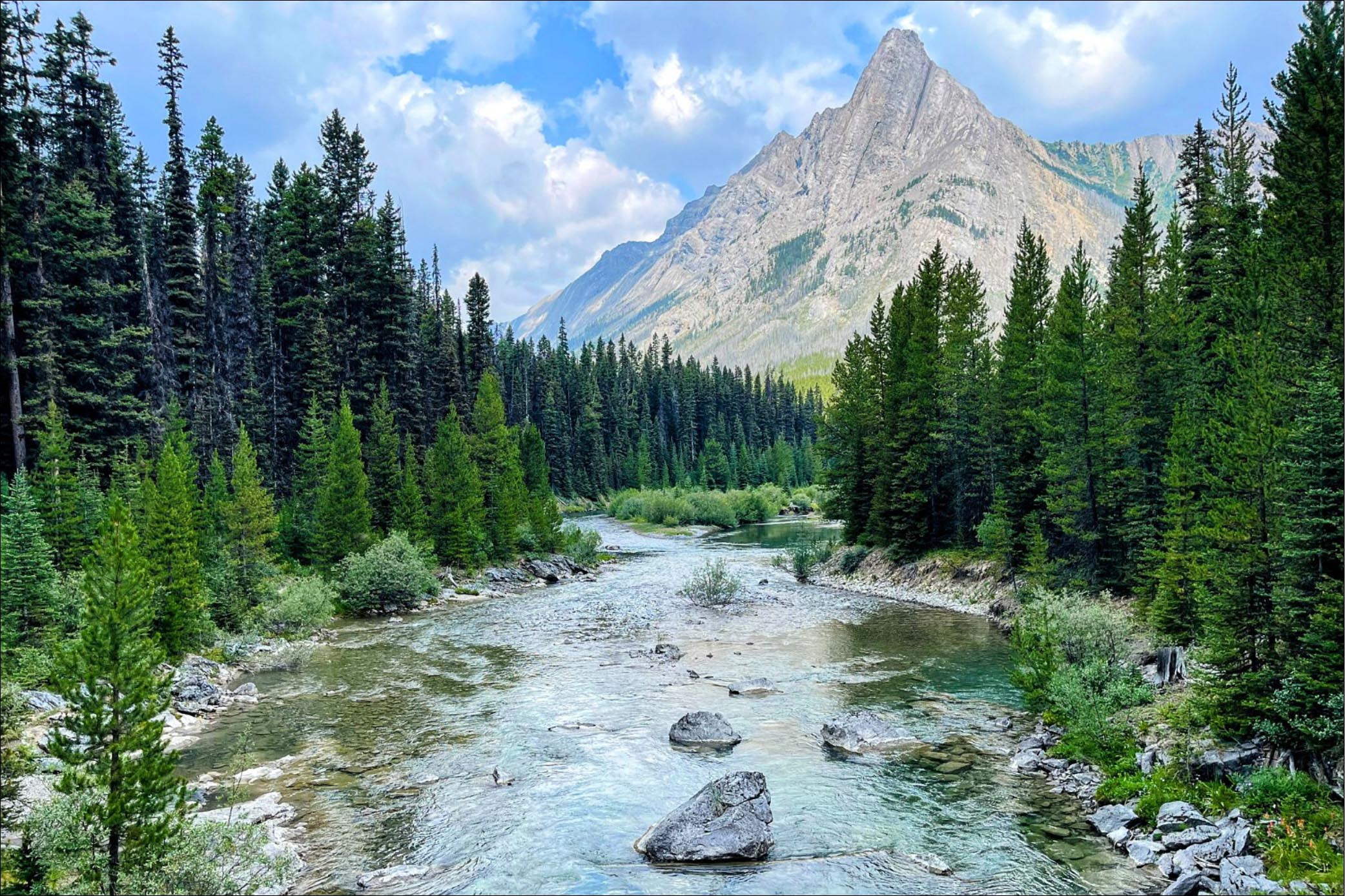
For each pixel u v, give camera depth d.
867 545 63.97
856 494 66.62
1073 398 42.06
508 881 15.49
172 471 33.62
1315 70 25.69
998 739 24.23
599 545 85.31
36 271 45.44
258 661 35.00
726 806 17.80
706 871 15.86
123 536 14.64
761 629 42.12
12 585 25.78
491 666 34.72
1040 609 27.77
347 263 74.94
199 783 20.91
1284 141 27.36
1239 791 17.70
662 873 15.80
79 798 15.09
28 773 17.77
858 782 20.84
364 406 71.19
